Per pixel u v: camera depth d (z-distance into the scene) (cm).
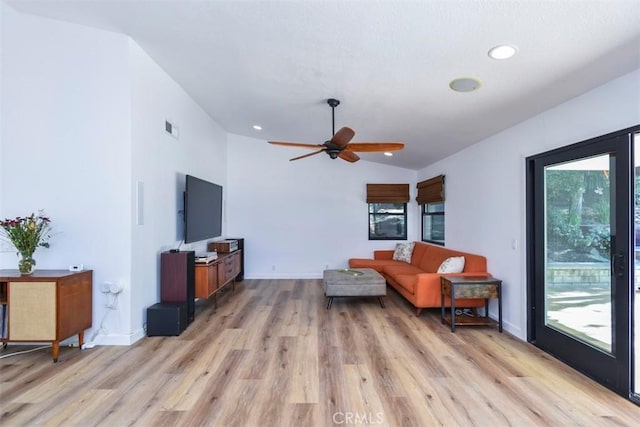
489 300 409
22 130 315
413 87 305
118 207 315
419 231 681
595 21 180
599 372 252
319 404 220
